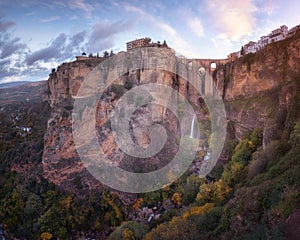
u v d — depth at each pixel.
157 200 56.94
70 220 54.97
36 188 65.69
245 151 49.75
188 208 43.25
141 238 41.00
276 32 93.19
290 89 44.03
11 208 58.25
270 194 22.61
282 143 35.62
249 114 64.12
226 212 27.27
